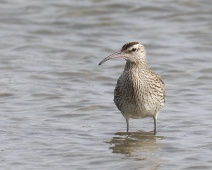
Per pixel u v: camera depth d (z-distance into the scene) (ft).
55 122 55.26
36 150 48.11
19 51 76.79
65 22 86.28
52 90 63.72
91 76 68.95
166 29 84.28
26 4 92.02
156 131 53.31
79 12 89.25
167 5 90.48
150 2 91.66
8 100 60.80
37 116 56.65
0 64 71.82
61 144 49.60
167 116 56.80
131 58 52.03
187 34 82.53
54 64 72.33
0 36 81.41
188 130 53.21
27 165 45.01
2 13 88.74
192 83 66.49
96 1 92.02
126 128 54.29
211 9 89.25
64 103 60.13
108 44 79.56
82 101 60.75
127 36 82.28
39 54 75.92
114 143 50.29
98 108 59.00
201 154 47.14
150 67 71.67
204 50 77.25
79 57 75.25
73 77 68.44
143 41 80.07
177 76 68.90
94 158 46.65
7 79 67.10
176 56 75.31
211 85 65.72
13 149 48.24
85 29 84.48
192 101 60.80
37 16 88.07
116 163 45.65
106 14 88.63
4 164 45.16
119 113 57.98
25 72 69.46
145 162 45.88
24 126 53.83
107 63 73.00
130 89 52.11
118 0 92.12
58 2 92.43
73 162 45.80
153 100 52.44
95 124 55.16
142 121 55.98
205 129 53.16
